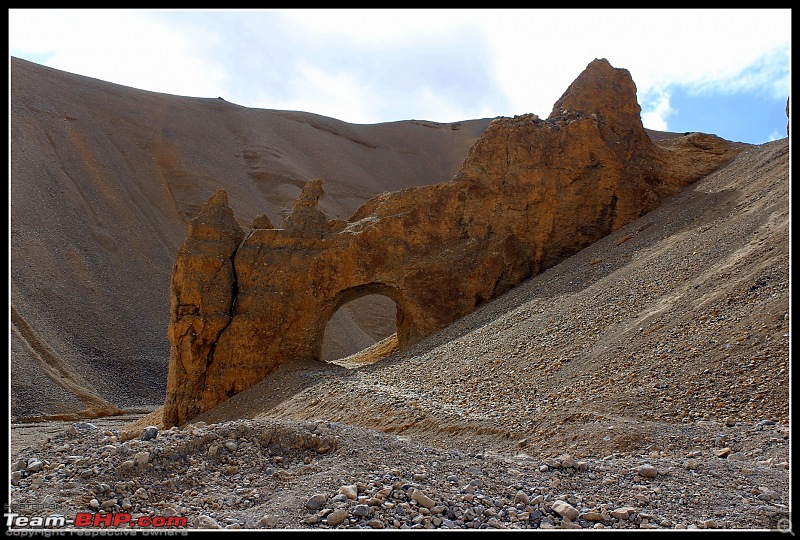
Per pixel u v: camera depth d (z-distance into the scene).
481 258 24.38
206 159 77.56
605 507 6.59
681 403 11.62
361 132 109.88
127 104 80.00
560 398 13.26
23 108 65.31
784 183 19.81
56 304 43.84
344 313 56.84
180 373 22.14
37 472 7.48
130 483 7.07
